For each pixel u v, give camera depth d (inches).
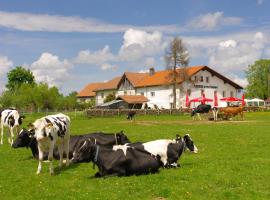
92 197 423.8
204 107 1980.8
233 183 472.7
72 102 3905.0
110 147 535.5
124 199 414.0
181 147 586.6
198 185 464.1
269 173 528.1
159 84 3484.3
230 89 3567.9
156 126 1455.5
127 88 3939.5
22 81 5187.0
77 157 515.2
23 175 555.2
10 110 943.0
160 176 510.9
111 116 2405.3
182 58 3090.6
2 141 940.6
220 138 989.2
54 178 528.4
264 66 4781.0
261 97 4849.9
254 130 1206.3
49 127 540.1
